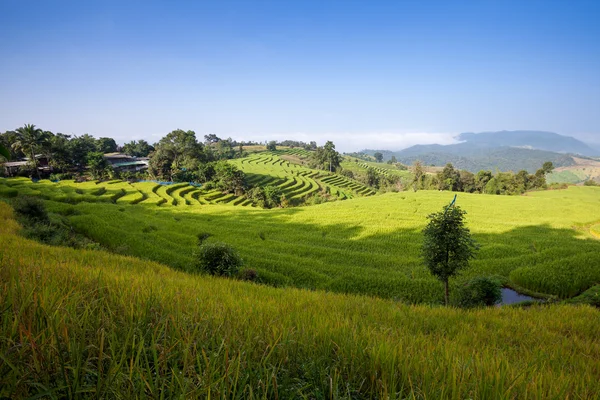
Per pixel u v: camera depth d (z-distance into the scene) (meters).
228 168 89.69
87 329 2.17
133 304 2.97
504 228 45.03
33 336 1.83
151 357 2.22
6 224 22.95
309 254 32.34
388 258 30.94
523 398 2.23
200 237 37.50
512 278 24.45
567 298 21.69
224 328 2.91
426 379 2.24
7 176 75.12
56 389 1.50
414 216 54.25
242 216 52.34
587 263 24.69
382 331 4.50
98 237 32.31
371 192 137.38
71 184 66.88
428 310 11.62
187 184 84.69
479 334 7.64
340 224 47.84
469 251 17.00
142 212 49.06
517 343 7.56
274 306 5.53
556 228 45.59
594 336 9.88
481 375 2.37
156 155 104.44
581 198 76.44
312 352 2.80
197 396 1.69
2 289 2.45
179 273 15.52
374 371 2.41
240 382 2.00
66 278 3.70
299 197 102.12
